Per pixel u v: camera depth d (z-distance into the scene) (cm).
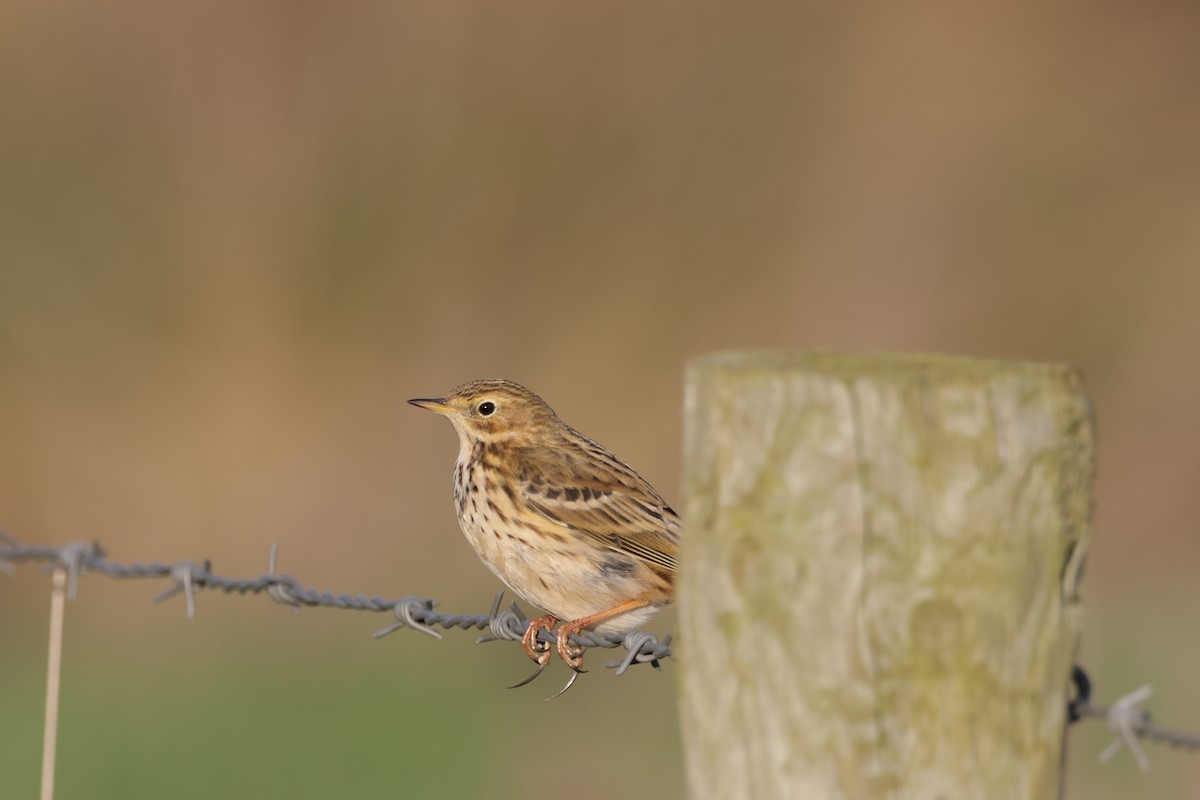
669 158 1978
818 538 357
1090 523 369
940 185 2123
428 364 1841
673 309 1925
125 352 1769
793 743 362
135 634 1442
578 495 757
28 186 1838
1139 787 1020
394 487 1700
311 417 1764
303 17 1962
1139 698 499
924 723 358
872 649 356
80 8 1955
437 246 1869
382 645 1370
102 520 1633
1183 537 1930
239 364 1775
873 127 2122
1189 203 2217
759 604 363
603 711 1186
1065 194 2180
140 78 1945
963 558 354
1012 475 355
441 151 1889
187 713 1205
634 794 1047
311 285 1816
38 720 1197
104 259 1797
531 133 1911
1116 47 2284
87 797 1045
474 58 1934
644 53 2005
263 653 1362
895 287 2056
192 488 1672
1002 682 357
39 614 1513
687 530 374
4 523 1641
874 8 2202
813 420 357
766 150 2039
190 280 1803
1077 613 367
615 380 1883
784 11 2094
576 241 1908
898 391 355
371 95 1906
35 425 1700
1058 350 2148
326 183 1861
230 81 1939
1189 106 2283
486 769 1090
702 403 370
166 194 1850
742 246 1991
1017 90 2228
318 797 1048
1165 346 2142
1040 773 361
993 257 2117
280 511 1658
